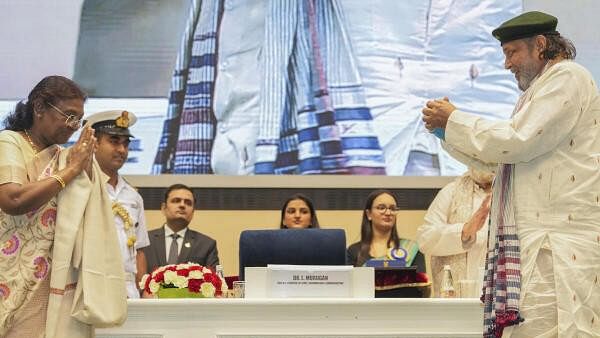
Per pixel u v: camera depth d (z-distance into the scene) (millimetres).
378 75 7234
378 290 4023
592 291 3248
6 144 3254
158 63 7219
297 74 7211
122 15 7254
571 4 7277
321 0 7281
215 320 3760
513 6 7320
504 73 7273
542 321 3254
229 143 7141
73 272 3275
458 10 7312
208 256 6148
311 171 7129
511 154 3330
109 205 3389
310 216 6020
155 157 7109
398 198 7137
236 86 7203
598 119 3404
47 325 3162
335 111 7180
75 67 7176
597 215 3311
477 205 5477
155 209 7031
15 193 3141
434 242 5328
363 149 7160
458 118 3457
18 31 7164
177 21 7273
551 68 3439
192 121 7160
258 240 4062
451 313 3803
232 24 7258
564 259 3242
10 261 3201
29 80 7125
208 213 7094
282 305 3750
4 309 3156
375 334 3771
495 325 3305
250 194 7133
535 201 3359
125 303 3342
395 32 7285
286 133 7164
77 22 7215
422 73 7254
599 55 7246
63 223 3232
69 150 3367
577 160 3352
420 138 7191
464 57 7277
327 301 3754
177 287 4008
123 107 7164
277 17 7258
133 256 5172
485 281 3488
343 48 7246
